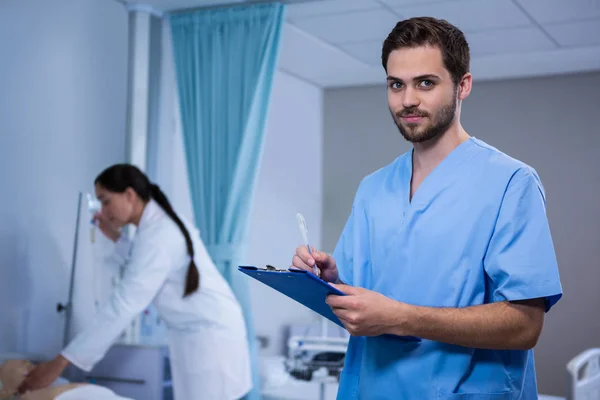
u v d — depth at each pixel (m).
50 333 2.96
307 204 5.14
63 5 3.04
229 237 3.16
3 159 2.76
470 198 1.14
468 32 3.71
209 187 3.24
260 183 4.62
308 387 3.79
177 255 2.37
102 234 3.03
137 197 2.41
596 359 3.05
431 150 1.20
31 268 2.88
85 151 3.15
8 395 2.36
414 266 1.17
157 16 3.48
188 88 3.35
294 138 4.98
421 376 1.14
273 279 1.08
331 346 3.41
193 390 2.38
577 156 4.59
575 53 4.10
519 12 3.38
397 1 3.25
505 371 1.13
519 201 1.10
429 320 1.04
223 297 2.45
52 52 2.99
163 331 3.33
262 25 3.22
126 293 2.30
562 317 4.59
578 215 4.57
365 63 4.48
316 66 4.60
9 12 2.80
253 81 3.18
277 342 4.68
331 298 1.04
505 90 4.80
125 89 3.38
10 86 2.79
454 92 1.11
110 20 3.29
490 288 1.14
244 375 2.46
